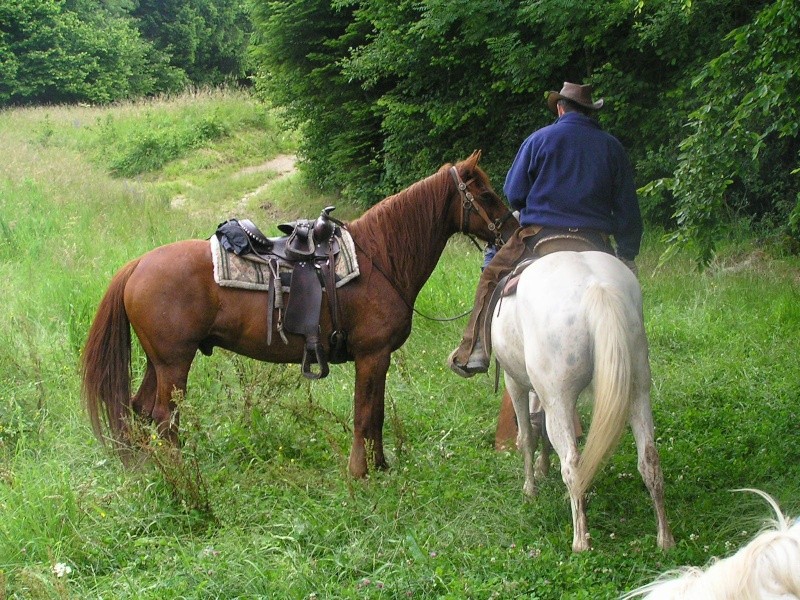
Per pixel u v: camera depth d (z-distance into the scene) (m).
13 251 11.42
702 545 4.43
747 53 6.86
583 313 4.12
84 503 4.91
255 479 5.42
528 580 4.14
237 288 5.28
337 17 18.75
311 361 5.50
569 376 4.18
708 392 7.05
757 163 7.04
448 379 7.48
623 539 4.64
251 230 5.36
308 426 6.17
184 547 4.64
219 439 6.00
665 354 8.16
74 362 7.20
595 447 3.96
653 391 7.17
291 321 5.29
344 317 5.43
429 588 4.14
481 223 5.79
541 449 5.71
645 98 13.43
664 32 12.12
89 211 14.37
